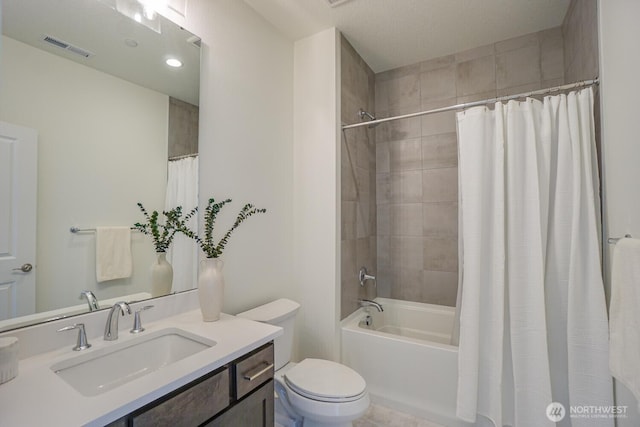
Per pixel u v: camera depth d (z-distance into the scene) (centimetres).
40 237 104
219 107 171
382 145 291
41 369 94
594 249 147
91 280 117
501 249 167
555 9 206
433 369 189
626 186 141
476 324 169
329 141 218
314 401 146
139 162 134
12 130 99
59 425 68
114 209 125
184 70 153
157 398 84
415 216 276
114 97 126
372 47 250
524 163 167
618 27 143
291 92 231
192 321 139
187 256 152
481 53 252
